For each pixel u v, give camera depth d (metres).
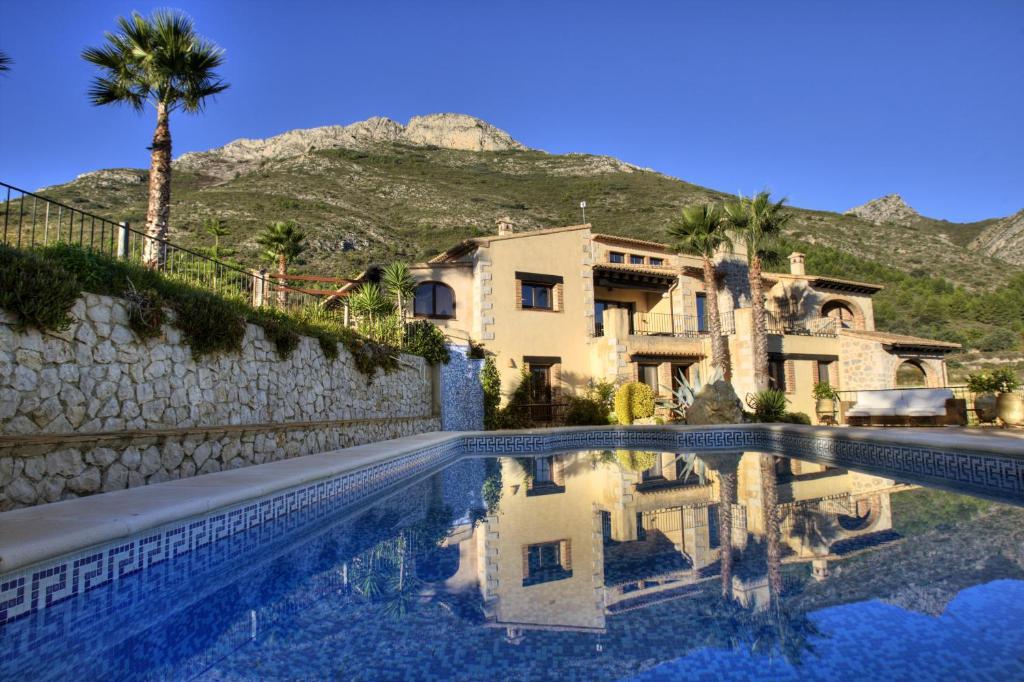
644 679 2.20
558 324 20.69
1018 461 6.24
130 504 4.21
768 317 26.92
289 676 2.33
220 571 3.97
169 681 2.32
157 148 13.01
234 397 7.91
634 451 12.56
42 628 2.98
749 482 7.44
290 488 5.73
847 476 7.83
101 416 5.68
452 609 3.09
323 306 12.98
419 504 6.57
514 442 13.93
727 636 2.60
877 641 2.48
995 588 3.11
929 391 15.93
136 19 12.65
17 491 4.59
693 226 21.47
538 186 104.50
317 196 81.12
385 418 13.29
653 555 4.02
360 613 3.07
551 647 2.55
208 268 9.19
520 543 4.54
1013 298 57.44
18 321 4.86
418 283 19.36
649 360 20.95
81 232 6.58
